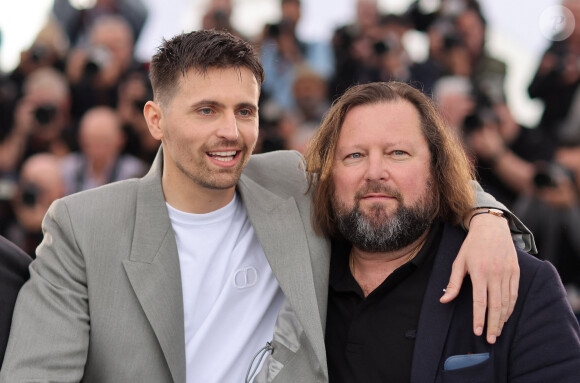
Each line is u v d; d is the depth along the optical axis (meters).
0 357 1.74
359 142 1.89
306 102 4.52
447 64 4.39
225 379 1.91
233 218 2.00
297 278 1.88
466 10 4.39
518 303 1.76
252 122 1.90
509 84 4.57
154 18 4.82
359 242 1.90
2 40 4.86
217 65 1.83
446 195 1.97
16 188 4.53
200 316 1.92
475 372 1.74
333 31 4.61
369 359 1.83
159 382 1.77
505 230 1.83
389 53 4.43
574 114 4.14
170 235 1.88
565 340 1.71
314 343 1.79
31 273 1.85
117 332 1.78
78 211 1.87
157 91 1.93
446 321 1.79
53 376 1.70
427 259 1.91
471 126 4.14
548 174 4.04
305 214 2.03
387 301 1.88
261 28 4.68
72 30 4.86
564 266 4.02
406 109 1.92
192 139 1.83
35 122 4.69
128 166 4.51
